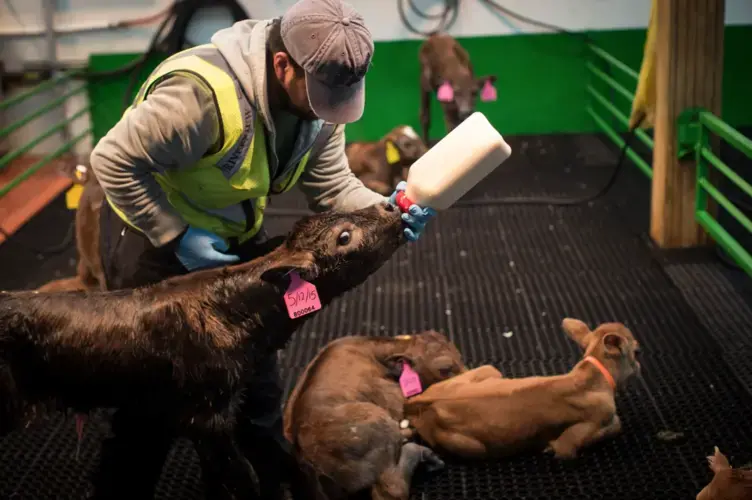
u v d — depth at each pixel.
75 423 3.20
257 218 2.43
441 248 4.75
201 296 2.05
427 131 6.19
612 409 2.86
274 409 2.52
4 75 6.23
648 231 4.87
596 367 2.88
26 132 6.43
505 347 3.69
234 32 2.13
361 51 1.96
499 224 5.06
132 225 2.22
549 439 2.86
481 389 2.88
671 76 4.39
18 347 1.99
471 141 2.07
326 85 1.98
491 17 6.37
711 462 2.43
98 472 2.30
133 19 6.27
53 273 4.68
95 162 2.05
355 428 2.67
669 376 3.40
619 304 4.02
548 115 6.59
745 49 6.24
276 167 2.24
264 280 2.07
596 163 6.02
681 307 3.96
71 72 6.25
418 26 6.37
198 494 2.83
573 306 4.02
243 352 2.07
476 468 2.90
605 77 5.96
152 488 2.36
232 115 2.04
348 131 6.63
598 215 5.14
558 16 6.33
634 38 6.32
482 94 5.81
